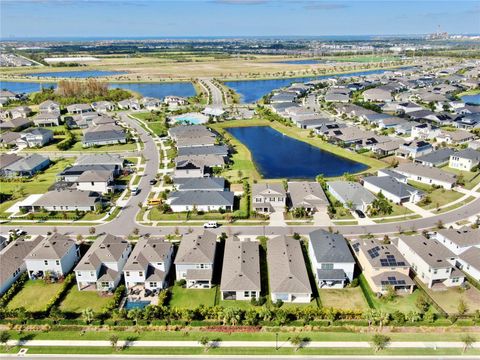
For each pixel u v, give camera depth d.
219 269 80.75
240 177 130.00
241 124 199.62
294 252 81.00
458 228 91.56
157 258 76.31
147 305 70.50
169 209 107.25
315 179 129.25
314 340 62.31
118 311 66.88
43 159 143.62
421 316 66.44
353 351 60.00
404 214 103.25
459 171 133.25
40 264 77.88
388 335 62.94
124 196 116.88
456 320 65.06
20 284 76.81
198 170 128.88
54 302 70.81
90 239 93.00
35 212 107.12
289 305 69.75
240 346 61.31
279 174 135.12
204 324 65.38
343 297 72.19
